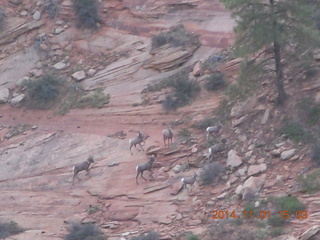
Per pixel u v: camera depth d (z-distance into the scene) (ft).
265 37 324.60
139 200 324.80
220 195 311.06
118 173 341.41
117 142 358.84
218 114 353.31
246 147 328.70
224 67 374.22
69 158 359.25
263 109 339.36
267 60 335.67
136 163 343.67
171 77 384.27
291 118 331.36
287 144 320.91
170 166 336.08
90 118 378.73
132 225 314.35
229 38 390.83
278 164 314.35
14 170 361.30
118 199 328.90
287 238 273.33
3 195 347.36
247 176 314.55
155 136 355.15
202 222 302.66
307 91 337.93
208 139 340.39
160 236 299.58
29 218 331.16
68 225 321.73
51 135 374.63
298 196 295.69
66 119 382.63
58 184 347.36
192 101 367.04
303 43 326.65
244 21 327.47
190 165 332.80
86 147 361.71
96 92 391.24
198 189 319.06
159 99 374.63
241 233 284.41
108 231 313.73
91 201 332.39
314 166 306.76
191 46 393.29
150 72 391.65
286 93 340.18
